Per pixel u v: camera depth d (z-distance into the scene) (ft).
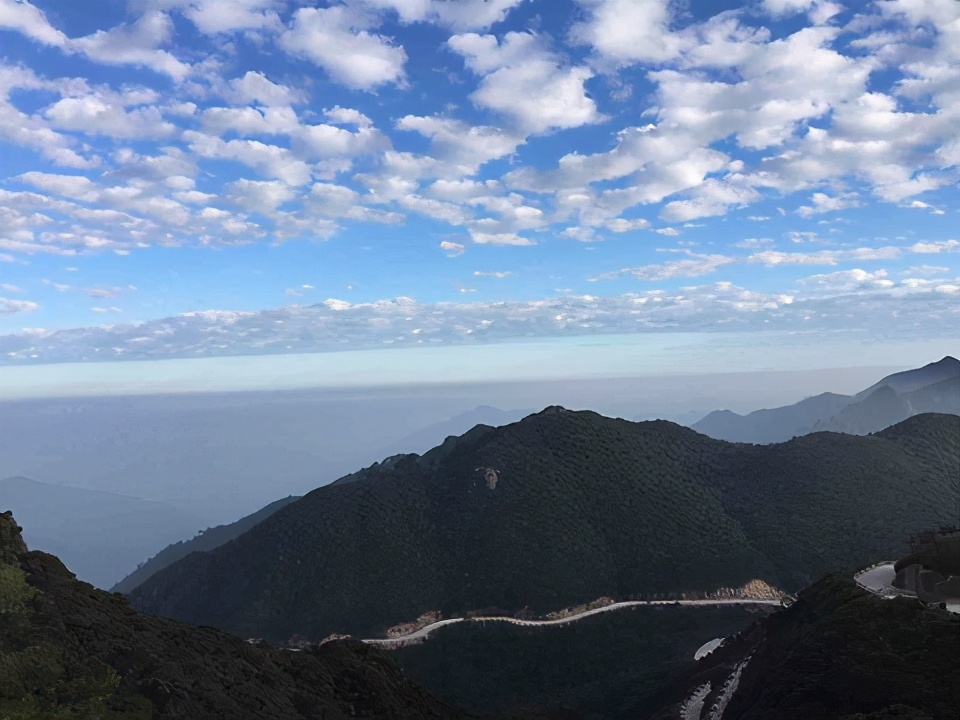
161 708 69.77
